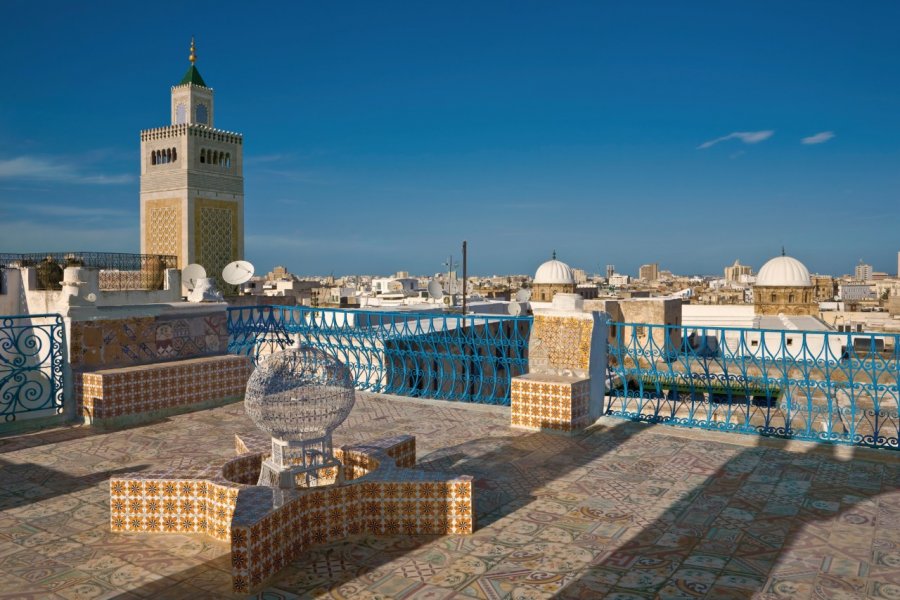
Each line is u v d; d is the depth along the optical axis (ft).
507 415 27.89
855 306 250.57
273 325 38.11
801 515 16.67
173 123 160.35
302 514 14.57
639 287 432.66
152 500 15.66
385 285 358.02
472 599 12.57
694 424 25.73
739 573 13.58
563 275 182.39
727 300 275.18
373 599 12.61
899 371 22.44
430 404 30.22
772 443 23.12
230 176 162.40
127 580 13.35
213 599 12.64
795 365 24.17
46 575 13.56
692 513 16.81
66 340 26.23
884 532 15.61
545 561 14.16
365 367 36.14
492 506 17.33
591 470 20.38
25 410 25.03
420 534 15.56
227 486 15.11
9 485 18.78
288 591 12.94
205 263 157.28
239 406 28.89
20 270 73.10
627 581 13.26
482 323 56.24
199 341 31.86
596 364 26.48
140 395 26.07
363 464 17.71
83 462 20.84
